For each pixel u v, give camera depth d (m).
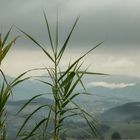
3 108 9.37
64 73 9.61
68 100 9.60
